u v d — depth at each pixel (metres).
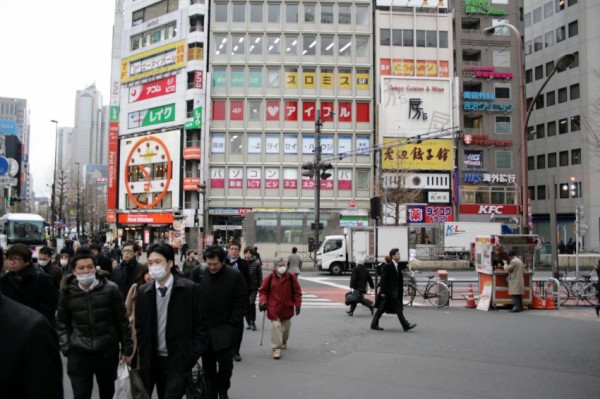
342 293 19.80
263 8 50.38
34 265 6.39
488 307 15.63
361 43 50.59
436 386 7.19
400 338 10.85
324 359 8.87
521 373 7.94
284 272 9.19
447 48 50.84
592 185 50.91
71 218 76.50
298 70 50.00
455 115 49.78
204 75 50.66
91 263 5.17
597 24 51.88
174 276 5.16
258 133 49.56
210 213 48.94
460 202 50.06
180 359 4.98
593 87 51.53
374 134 49.75
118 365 5.38
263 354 9.27
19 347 1.88
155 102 54.34
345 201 48.84
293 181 49.28
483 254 16.08
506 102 52.41
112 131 58.69
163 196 52.81
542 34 58.19
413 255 31.81
